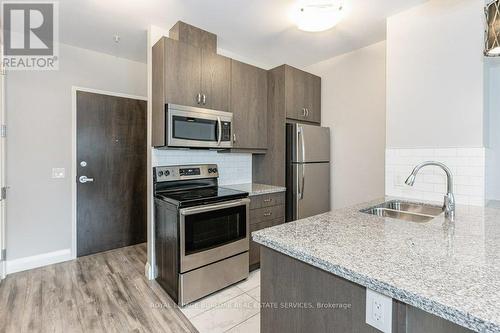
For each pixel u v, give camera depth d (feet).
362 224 4.27
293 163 9.89
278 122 10.25
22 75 8.79
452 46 6.33
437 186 6.57
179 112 7.63
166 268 7.50
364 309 2.68
